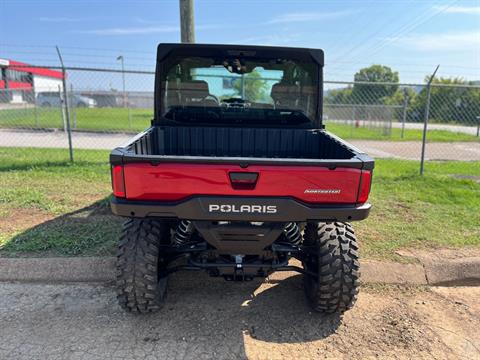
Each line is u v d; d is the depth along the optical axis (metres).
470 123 22.47
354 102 32.72
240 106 4.34
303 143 4.43
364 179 2.74
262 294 3.72
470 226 5.38
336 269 3.07
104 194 6.40
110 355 2.82
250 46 3.99
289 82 4.25
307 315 3.40
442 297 3.79
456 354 2.97
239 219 2.72
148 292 3.06
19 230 4.77
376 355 2.93
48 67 8.28
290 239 3.65
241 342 3.02
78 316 3.28
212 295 3.68
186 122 4.36
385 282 4.00
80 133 16.36
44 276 3.88
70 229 4.82
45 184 6.93
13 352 2.82
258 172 2.66
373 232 5.09
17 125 17.66
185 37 6.75
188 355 2.85
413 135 20.41
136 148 3.34
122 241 3.07
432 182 7.94
